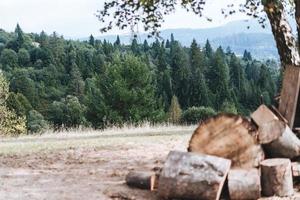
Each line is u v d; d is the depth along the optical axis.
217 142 8.87
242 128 8.77
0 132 35.59
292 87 9.60
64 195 8.79
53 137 19.77
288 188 8.25
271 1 10.79
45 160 12.74
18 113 65.81
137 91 38.62
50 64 151.12
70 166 11.79
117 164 11.91
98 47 186.12
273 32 12.66
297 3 12.15
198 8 13.43
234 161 8.73
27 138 20.03
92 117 39.00
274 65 190.00
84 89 127.75
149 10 13.01
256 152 8.70
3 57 166.25
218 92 114.31
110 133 20.06
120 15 13.41
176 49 143.50
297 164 8.77
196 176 8.08
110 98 38.41
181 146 14.59
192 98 106.88
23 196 8.78
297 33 12.57
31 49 170.88
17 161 12.63
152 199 8.41
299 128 9.57
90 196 8.69
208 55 174.88
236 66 144.00
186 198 8.15
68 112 71.69
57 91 137.75
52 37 179.00
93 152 13.91
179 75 113.38
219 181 7.96
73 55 161.62
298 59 12.55
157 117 39.22
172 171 8.26
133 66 38.72
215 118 8.91
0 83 38.09
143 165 11.68
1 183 9.85
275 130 8.77
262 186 8.32
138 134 19.06
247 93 125.94
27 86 120.31
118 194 8.72
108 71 39.16
